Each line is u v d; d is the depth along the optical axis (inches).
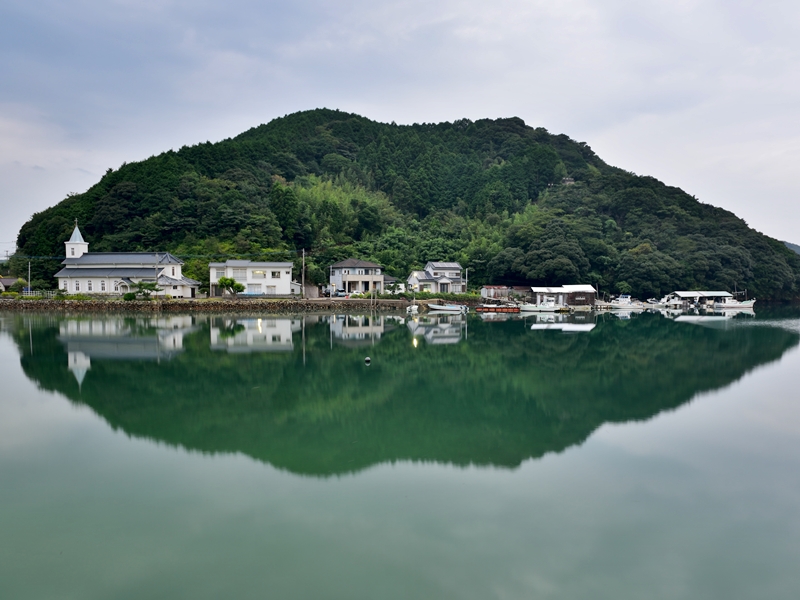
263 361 1328.7
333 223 4399.6
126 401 926.4
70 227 3750.0
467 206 5590.6
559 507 522.6
